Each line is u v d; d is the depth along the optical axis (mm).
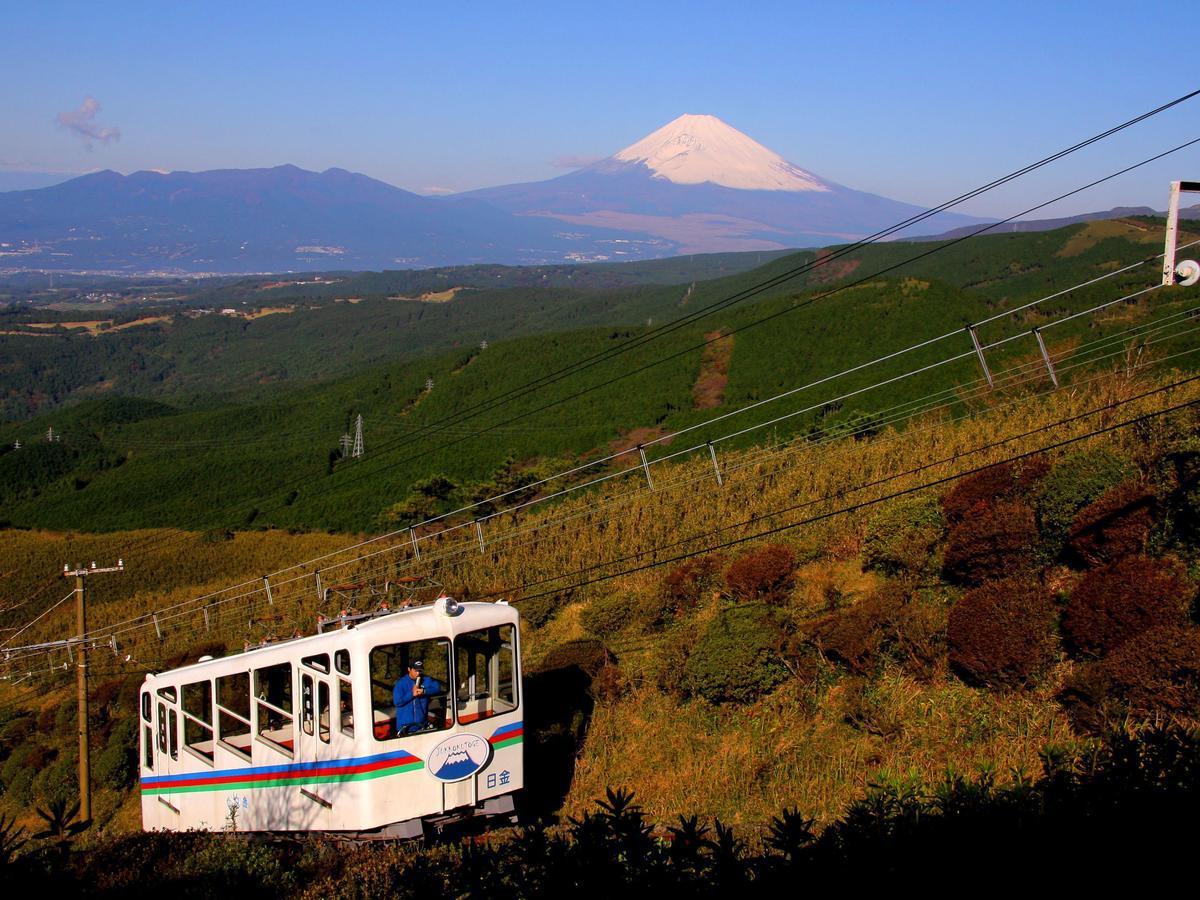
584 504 31859
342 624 11953
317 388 157000
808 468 25984
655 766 14141
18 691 41844
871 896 5832
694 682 15109
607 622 19953
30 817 23984
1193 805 6234
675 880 5527
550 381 120812
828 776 12164
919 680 13594
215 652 32281
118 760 23984
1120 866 5891
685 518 26344
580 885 5539
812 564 19766
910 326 106875
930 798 7801
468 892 6039
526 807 13539
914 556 16734
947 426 25438
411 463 84562
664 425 83688
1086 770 7008
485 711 11477
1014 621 12594
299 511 74688
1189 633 10711
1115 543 13992
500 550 31047
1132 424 17156
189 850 9219
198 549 64938
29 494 103250
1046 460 17516
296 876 8500
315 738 11250
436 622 11227
